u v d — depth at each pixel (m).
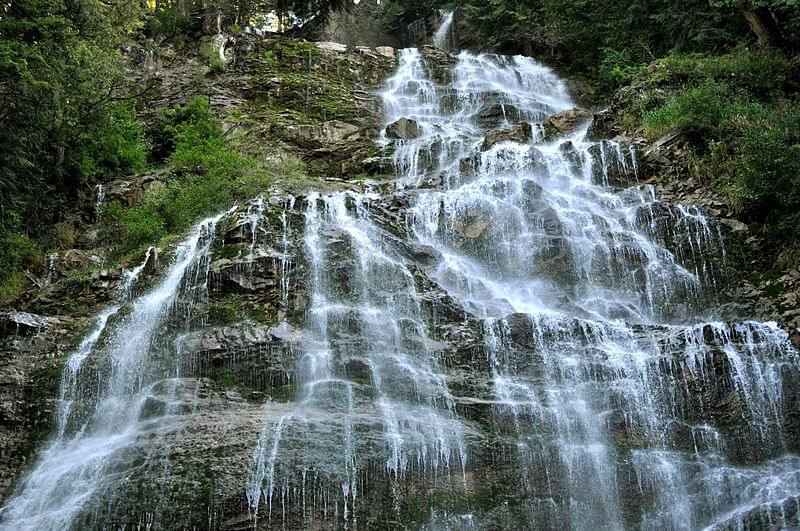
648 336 11.33
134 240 15.16
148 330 11.49
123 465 8.98
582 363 10.75
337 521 8.62
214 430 9.13
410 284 12.53
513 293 13.51
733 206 14.41
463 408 9.98
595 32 27.92
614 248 13.98
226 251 12.47
